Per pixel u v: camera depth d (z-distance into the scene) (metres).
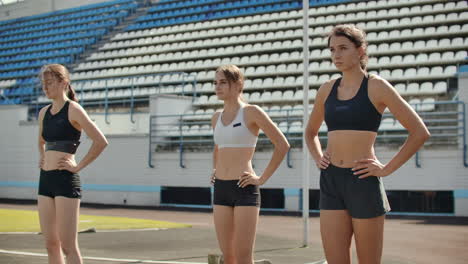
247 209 3.93
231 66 4.14
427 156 15.29
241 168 3.99
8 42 33.69
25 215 13.47
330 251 3.27
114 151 20.06
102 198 20.22
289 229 11.27
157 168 19.14
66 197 4.14
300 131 17.14
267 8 28.11
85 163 4.20
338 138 3.25
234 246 4.02
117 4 32.78
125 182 19.77
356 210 3.15
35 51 31.78
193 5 30.45
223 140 4.07
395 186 15.61
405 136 15.85
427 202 15.44
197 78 23.69
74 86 26.38
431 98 18.42
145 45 28.66
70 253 4.12
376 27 23.62
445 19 22.56
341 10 25.64
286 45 24.53
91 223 11.70
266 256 7.27
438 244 8.72
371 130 3.21
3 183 22.66
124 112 21.16
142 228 10.91
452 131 16.45
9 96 28.06
